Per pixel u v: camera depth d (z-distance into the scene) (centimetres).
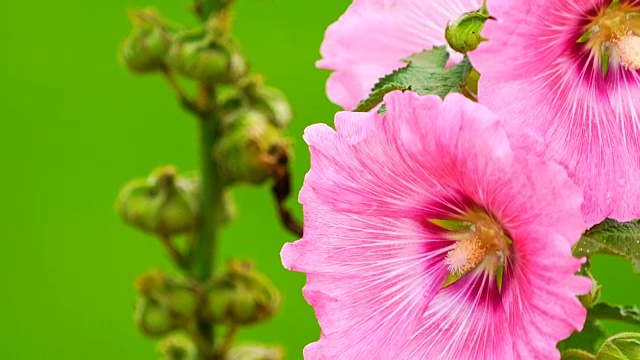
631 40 60
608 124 60
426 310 61
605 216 59
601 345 63
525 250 58
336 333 60
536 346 58
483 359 60
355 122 59
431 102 58
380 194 60
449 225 61
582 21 60
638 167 59
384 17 63
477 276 61
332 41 64
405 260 61
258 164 75
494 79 58
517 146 58
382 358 60
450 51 63
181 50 74
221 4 75
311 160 60
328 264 61
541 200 57
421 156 59
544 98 59
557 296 57
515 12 58
